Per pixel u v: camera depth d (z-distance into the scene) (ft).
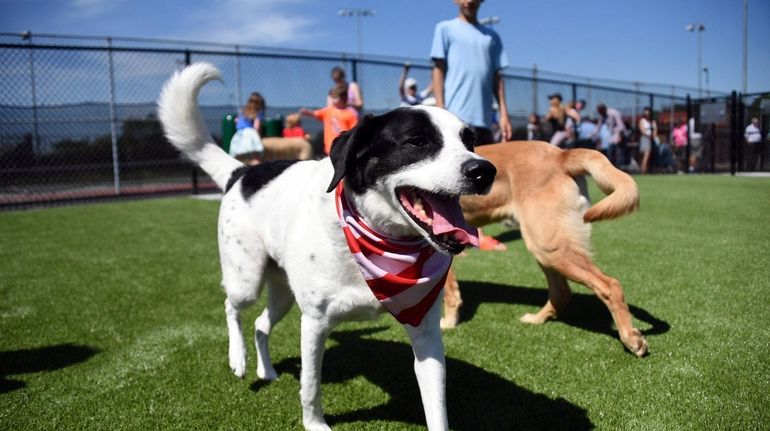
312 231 7.65
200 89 10.74
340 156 7.14
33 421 8.48
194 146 10.84
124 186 41.32
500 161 12.17
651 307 13.08
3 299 14.98
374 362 10.75
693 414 8.14
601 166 10.65
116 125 39.83
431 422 7.14
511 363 10.35
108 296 15.19
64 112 37.88
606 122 57.06
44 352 11.27
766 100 51.47
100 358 10.93
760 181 45.78
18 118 36.40
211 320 13.16
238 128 33.50
